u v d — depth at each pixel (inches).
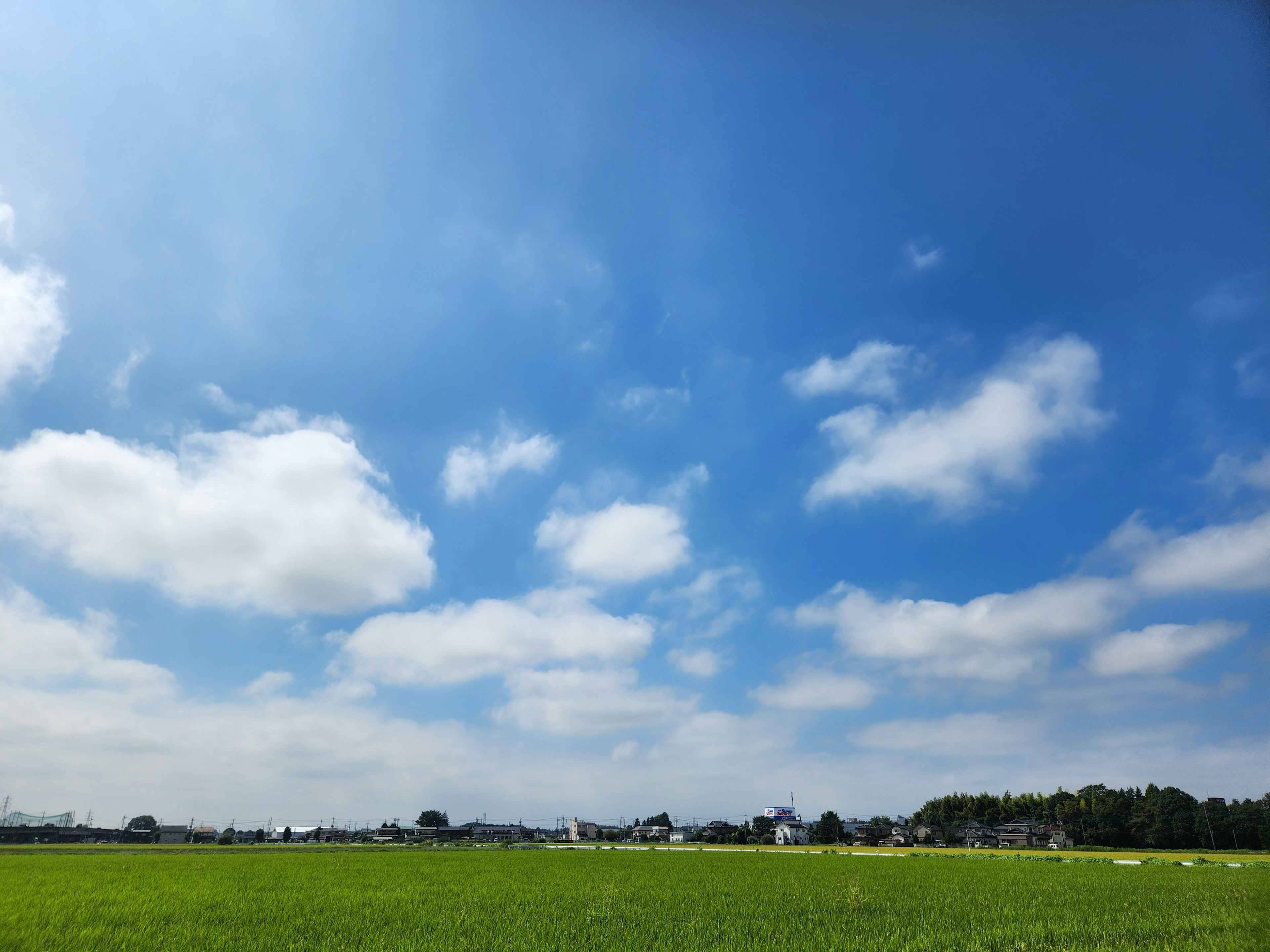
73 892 911.0
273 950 562.9
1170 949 564.4
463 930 665.6
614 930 668.7
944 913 793.6
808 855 2556.6
